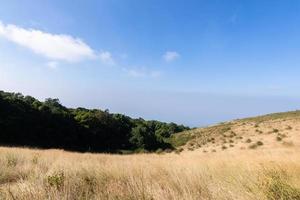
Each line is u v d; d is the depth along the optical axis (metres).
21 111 60.31
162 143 69.06
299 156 9.47
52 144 64.56
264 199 3.97
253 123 51.16
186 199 4.52
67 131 67.38
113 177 7.14
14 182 7.63
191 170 7.02
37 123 62.66
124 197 4.91
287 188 4.04
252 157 10.88
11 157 12.19
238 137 45.16
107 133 74.38
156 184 5.49
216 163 9.23
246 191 4.30
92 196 5.11
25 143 59.59
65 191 4.99
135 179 5.97
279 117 50.59
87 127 71.12
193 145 52.44
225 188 4.67
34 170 8.48
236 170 6.58
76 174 7.31
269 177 4.36
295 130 39.47
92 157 17.89
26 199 4.45
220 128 56.97
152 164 9.84
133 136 72.62
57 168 8.20
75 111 78.00
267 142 37.28
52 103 72.81
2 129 57.12
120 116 83.88
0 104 57.66
